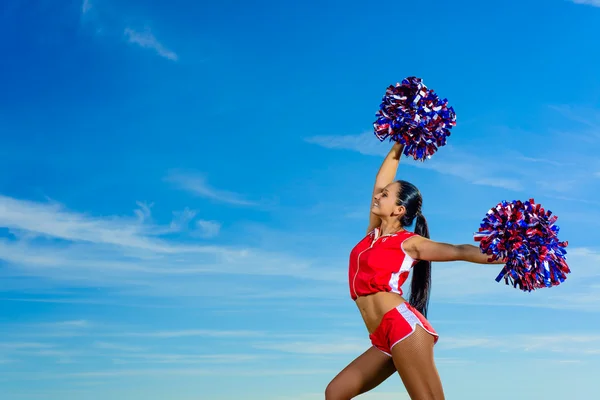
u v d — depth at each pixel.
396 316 3.90
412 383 3.87
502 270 3.64
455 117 4.39
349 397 4.08
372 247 4.08
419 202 4.24
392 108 4.43
